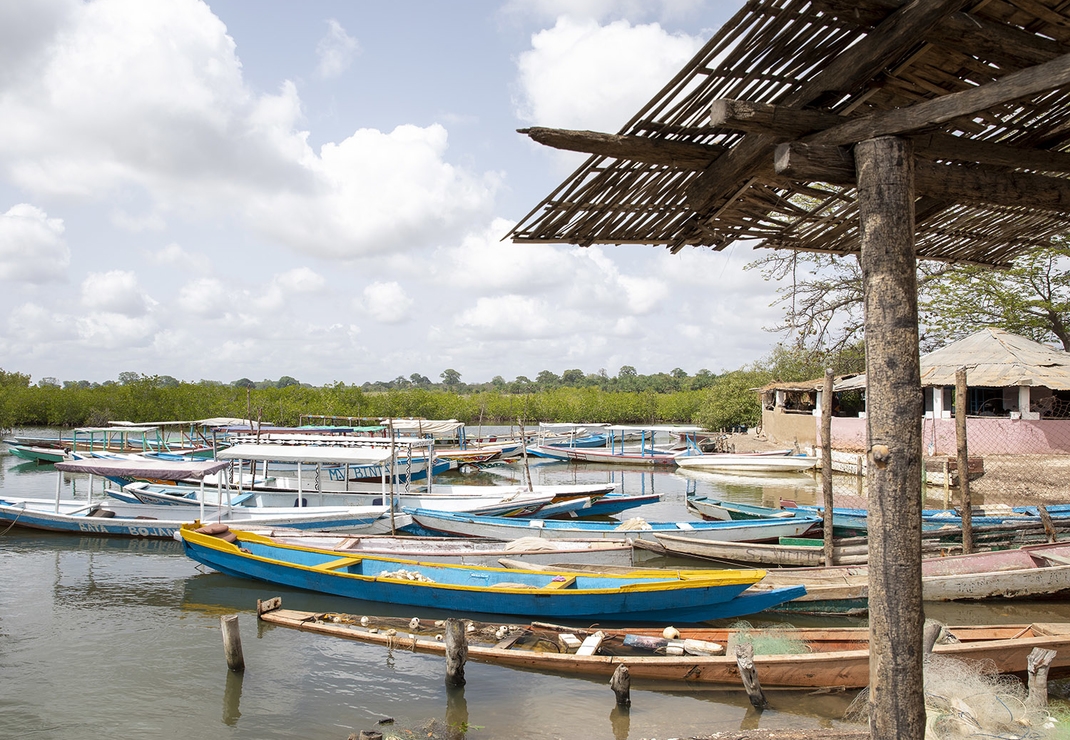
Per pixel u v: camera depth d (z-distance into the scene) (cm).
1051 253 2298
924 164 455
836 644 855
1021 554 1127
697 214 546
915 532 370
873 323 384
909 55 381
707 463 2855
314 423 5100
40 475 3225
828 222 596
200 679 891
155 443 4159
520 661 878
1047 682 746
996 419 2369
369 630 1006
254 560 1254
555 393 7194
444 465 3178
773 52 399
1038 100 445
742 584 975
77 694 853
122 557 1585
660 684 827
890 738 365
